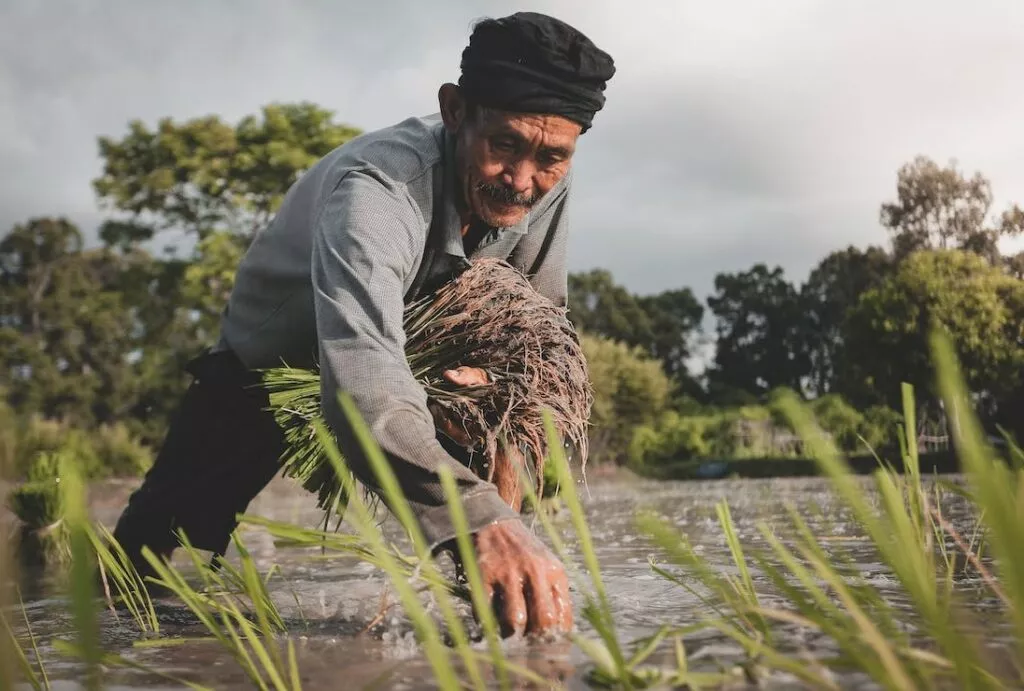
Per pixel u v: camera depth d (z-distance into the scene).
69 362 41.97
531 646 1.32
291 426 2.21
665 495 8.94
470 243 2.30
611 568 2.33
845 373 30.91
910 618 1.28
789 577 1.96
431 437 1.58
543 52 1.86
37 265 45.91
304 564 2.98
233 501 2.62
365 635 1.51
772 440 27.28
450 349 2.22
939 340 0.60
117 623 1.82
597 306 66.50
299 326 2.40
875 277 51.16
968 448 0.60
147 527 2.54
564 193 2.42
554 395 2.23
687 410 47.41
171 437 2.63
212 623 1.12
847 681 0.96
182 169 22.61
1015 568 0.60
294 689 1.03
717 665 1.08
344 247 1.82
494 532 1.49
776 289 73.94
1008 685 0.88
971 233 32.09
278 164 22.34
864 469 17.70
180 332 32.12
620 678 0.96
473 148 1.98
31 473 3.83
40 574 3.06
